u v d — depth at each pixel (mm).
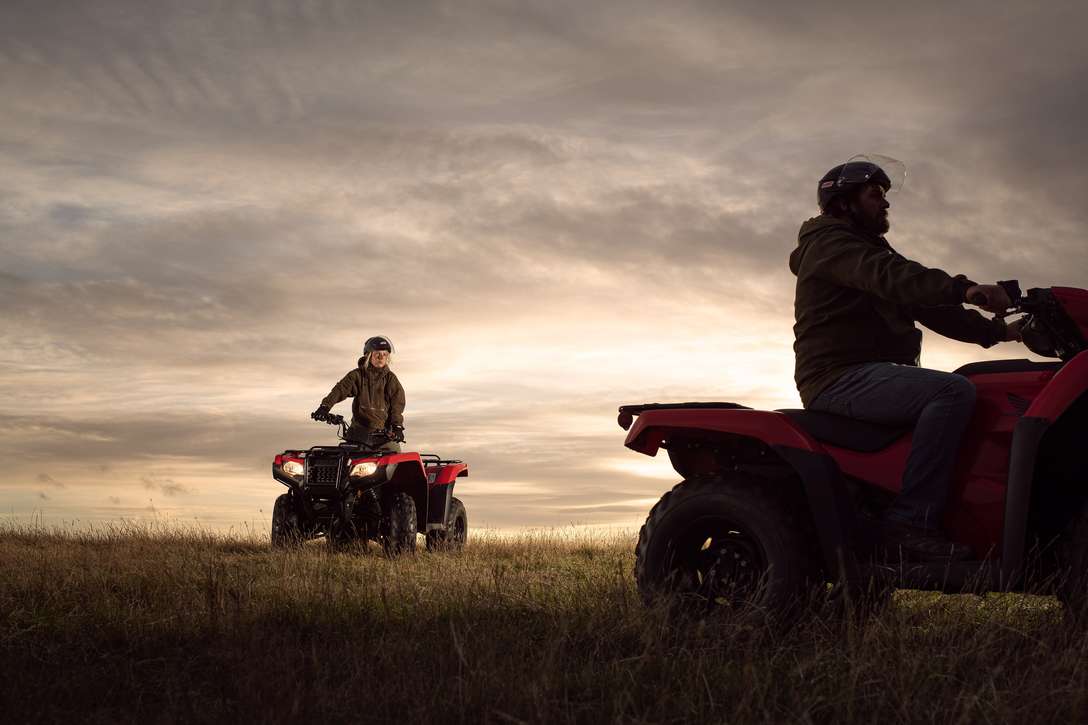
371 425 11797
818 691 3264
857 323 4527
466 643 3885
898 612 4234
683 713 3125
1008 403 4113
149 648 4285
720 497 4398
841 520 4215
